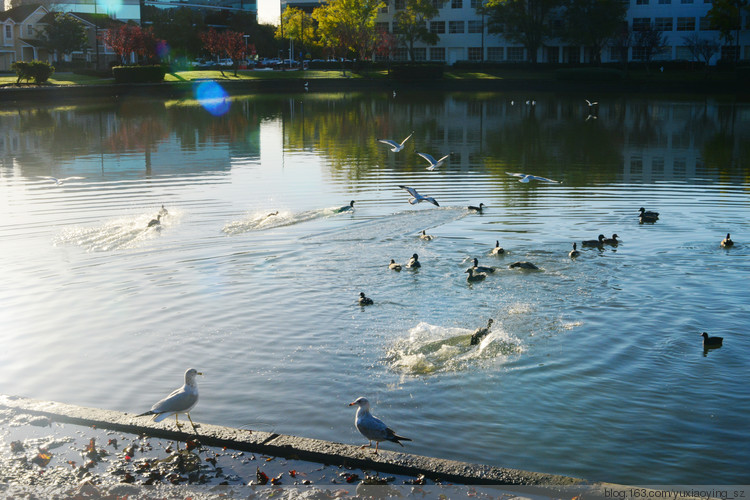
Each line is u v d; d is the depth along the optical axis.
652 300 17.81
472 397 12.98
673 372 13.94
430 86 115.25
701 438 11.62
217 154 44.78
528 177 22.86
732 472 10.73
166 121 66.00
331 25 129.12
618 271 20.14
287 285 19.25
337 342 15.50
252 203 29.33
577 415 12.35
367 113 75.19
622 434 11.74
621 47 118.19
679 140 50.81
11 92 82.50
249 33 156.12
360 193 31.59
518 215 27.08
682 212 27.16
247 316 17.02
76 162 41.25
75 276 20.02
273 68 143.38
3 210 27.95
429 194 31.39
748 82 100.75
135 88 97.31
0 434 11.08
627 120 65.81
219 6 181.88
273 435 10.96
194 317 16.97
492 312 17.17
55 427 11.34
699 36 124.12
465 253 22.20
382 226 25.48
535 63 127.06
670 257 21.33
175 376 13.91
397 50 143.88
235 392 13.16
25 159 42.34
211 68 133.12
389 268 20.64
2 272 20.33
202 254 22.12
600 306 17.47
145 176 36.38
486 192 31.80
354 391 13.25
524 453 11.22
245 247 22.83
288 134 56.09
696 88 102.69
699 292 18.33
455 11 138.12
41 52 123.50
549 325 16.31
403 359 14.59
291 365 14.35
